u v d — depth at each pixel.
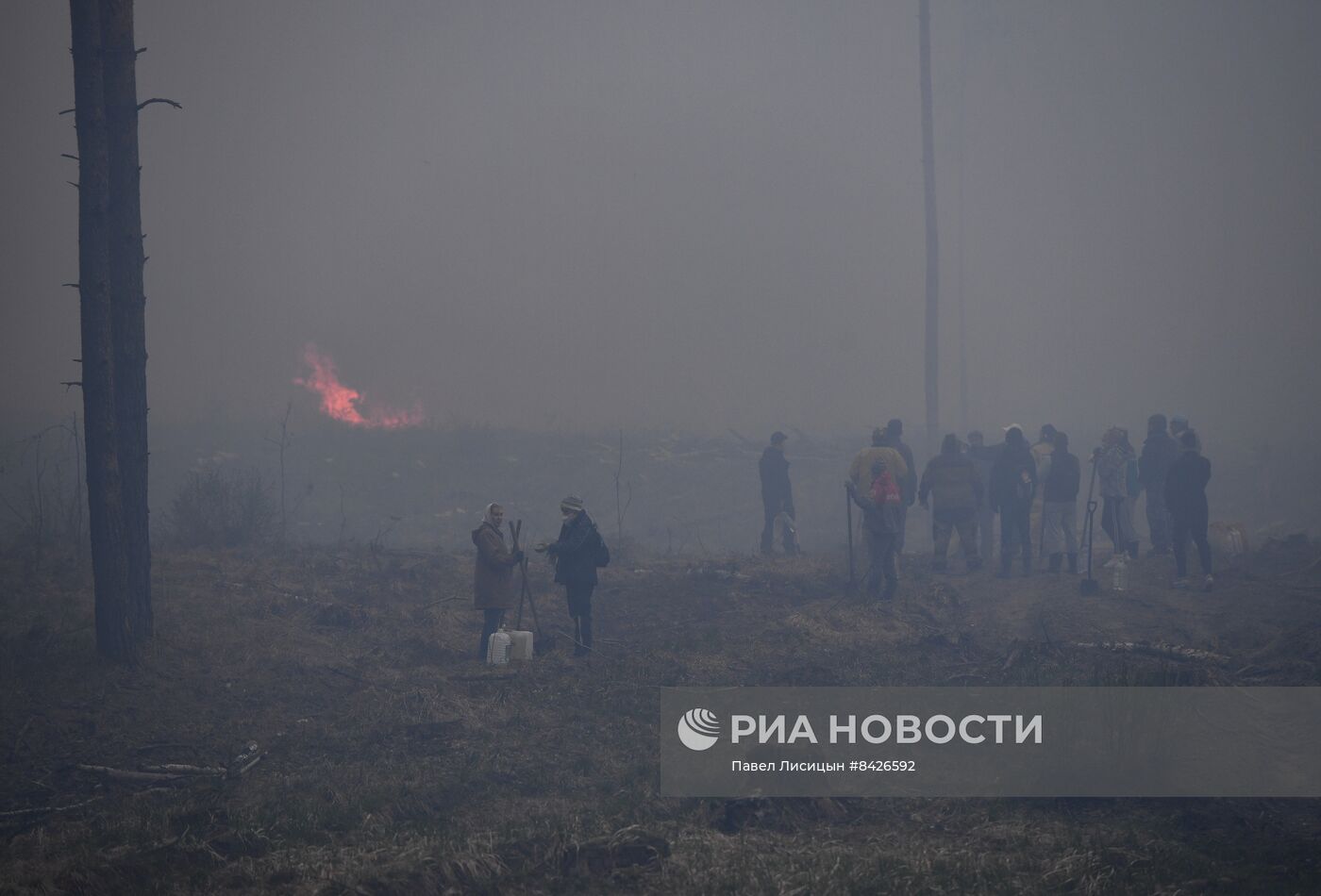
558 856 17.64
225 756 23.30
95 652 27.75
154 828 18.67
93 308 27.72
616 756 23.42
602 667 29.39
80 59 28.11
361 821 19.50
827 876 16.73
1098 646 29.72
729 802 20.41
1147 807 20.36
